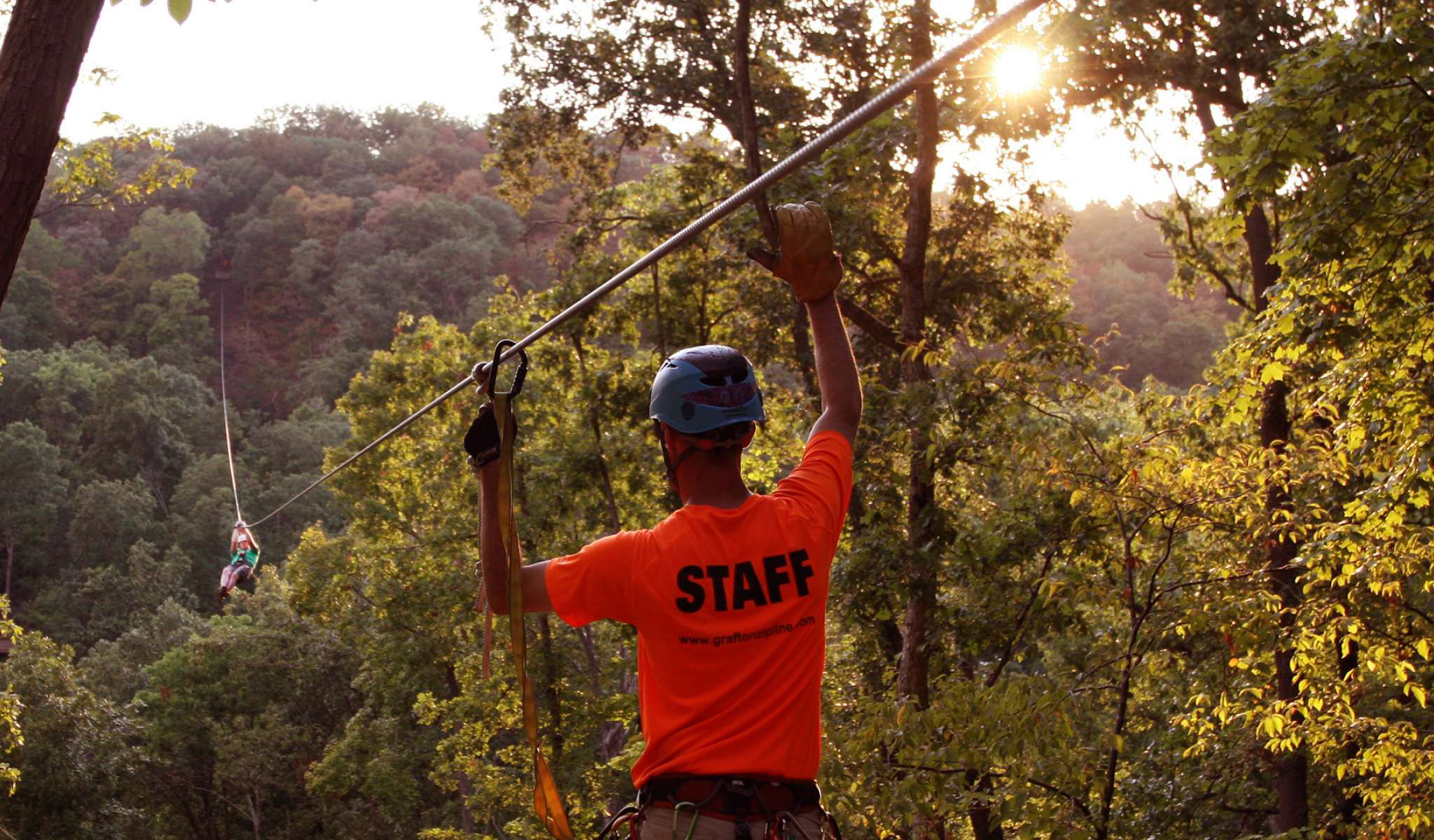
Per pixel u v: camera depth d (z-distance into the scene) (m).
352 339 155.38
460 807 37.75
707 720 2.23
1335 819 15.21
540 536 29.80
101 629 78.75
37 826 36.69
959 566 15.34
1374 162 9.54
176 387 128.38
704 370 2.35
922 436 14.24
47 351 142.50
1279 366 11.20
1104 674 13.01
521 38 24.42
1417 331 10.26
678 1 22.14
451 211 174.88
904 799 10.28
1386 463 11.30
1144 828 16.91
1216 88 14.48
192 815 43.47
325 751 39.56
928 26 14.82
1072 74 14.37
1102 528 13.45
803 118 22.30
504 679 29.03
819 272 2.62
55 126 3.98
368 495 35.88
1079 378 13.19
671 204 27.81
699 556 2.28
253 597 53.69
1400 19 9.27
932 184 15.54
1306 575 12.47
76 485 105.31
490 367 2.71
